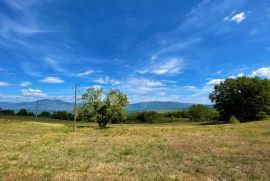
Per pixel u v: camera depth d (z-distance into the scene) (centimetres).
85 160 2108
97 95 7794
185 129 6053
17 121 10206
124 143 3209
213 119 13775
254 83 10781
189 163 1967
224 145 2866
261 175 1587
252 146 2761
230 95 11094
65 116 14750
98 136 4328
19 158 2200
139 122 14025
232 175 1599
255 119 10950
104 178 1544
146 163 1981
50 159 2155
